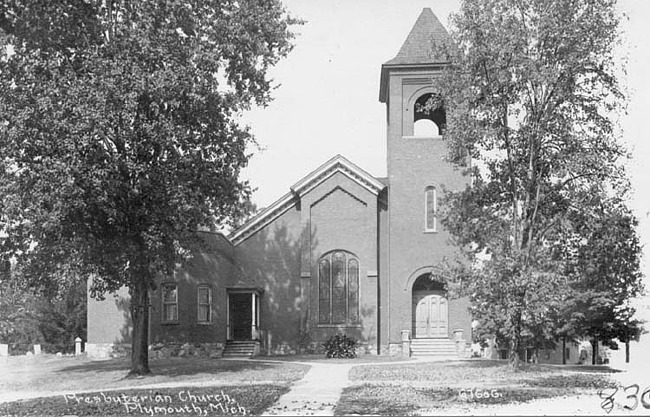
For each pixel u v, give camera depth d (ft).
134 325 120.67
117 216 108.68
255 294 173.06
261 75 120.88
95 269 116.67
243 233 177.68
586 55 108.99
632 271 130.82
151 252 111.04
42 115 101.55
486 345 157.58
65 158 101.71
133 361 120.26
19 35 94.48
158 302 171.01
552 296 106.52
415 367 123.24
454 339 162.50
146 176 107.76
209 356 168.55
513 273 106.73
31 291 125.80
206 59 111.14
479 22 110.52
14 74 105.09
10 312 236.84
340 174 172.96
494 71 111.14
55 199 101.09
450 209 123.03
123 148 108.27
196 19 114.73
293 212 178.40
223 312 171.94
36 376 127.85
